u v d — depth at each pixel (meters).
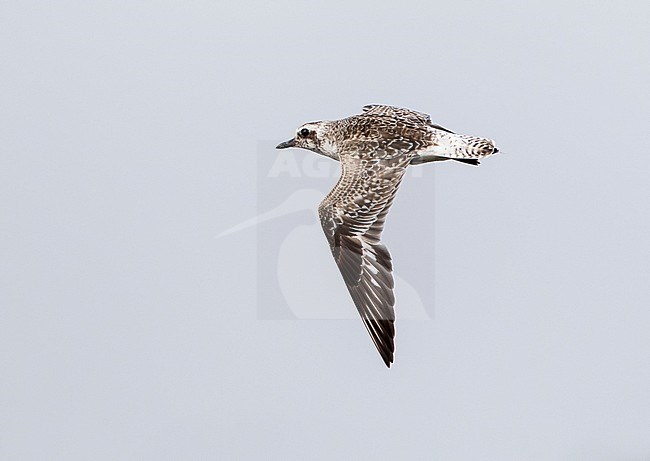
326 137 14.99
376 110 15.05
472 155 13.92
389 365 12.85
